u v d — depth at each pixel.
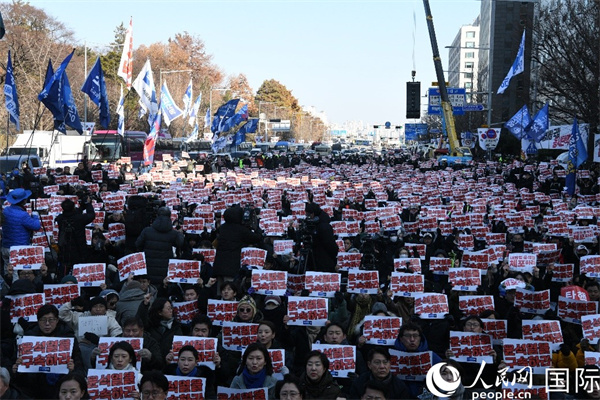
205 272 14.83
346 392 10.10
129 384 8.70
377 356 8.92
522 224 21.55
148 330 10.82
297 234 18.23
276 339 11.18
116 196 22.34
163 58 123.06
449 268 14.46
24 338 9.22
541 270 17.17
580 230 19.41
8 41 72.81
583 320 10.91
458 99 68.81
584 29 45.97
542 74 52.75
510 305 13.23
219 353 10.42
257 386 9.09
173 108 51.19
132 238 16.80
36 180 31.19
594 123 45.94
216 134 58.97
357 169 53.84
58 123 29.41
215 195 29.47
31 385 9.73
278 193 29.48
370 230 19.62
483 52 146.62
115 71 107.69
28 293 11.26
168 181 37.62
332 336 10.06
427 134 133.88
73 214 16.30
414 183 37.06
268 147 106.44
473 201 27.14
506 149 74.62
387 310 11.62
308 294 12.10
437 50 64.25
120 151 62.66
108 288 14.19
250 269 13.46
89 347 10.28
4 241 15.53
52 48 77.62
